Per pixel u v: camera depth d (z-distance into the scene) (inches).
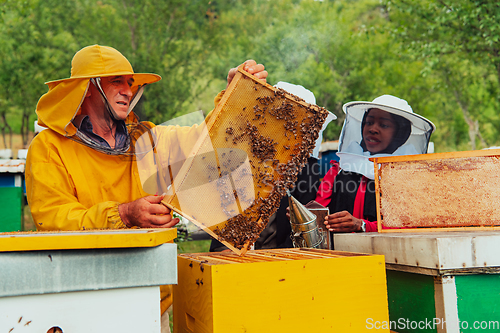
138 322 48.6
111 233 46.8
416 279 63.9
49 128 75.6
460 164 77.1
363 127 113.3
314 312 53.6
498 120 515.8
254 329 51.2
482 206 75.7
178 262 68.5
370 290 56.1
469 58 412.8
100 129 76.9
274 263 52.5
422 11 400.5
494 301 59.0
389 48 514.9
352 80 501.0
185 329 63.9
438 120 546.0
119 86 77.6
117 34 462.0
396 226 79.7
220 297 50.3
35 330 45.3
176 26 492.1
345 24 516.7
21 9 449.1
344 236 82.0
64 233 47.9
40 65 443.8
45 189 70.4
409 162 79.7
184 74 487.8
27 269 44.5
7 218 177.8
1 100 437.7
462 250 58.0
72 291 46.1
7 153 212.8
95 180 76.5
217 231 62.6
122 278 47.4
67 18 457.1
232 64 503.2
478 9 347.6
